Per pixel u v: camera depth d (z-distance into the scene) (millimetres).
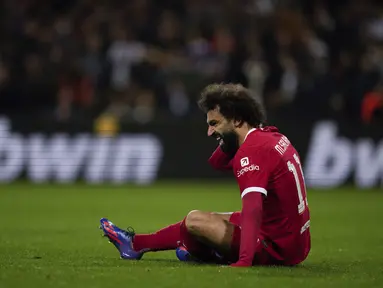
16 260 23484
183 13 78438
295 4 78750
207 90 21500
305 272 20688
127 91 70875
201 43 73438
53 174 67125
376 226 39031
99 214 44688
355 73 71438
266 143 20797
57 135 67250
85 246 28906
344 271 21641
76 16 77750
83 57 73750
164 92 71000
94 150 67188
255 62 70688
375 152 65375
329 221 41594
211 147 67438
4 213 44969
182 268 20719
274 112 68938
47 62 73938
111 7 78250
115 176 67250
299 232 21375
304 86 70375
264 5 77062
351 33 75438
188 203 51656
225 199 54500
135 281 18516
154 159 67438
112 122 67438
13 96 72875
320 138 65750
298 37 73000
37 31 77125
